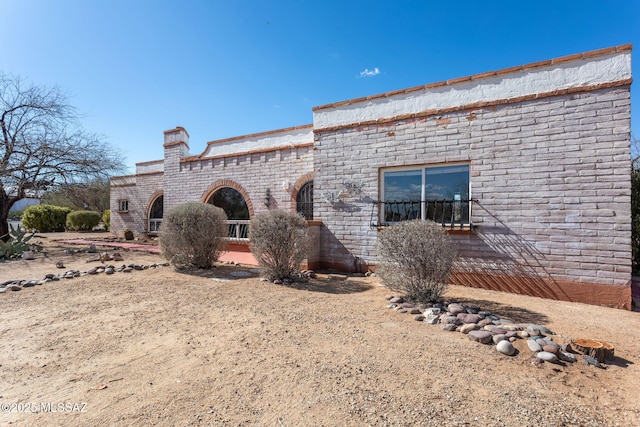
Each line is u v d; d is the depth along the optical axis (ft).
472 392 7.39
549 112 17.58
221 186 39.91
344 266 24.43
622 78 15.83
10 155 37.91
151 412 6.74
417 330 11.59
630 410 6.72
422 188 21.84
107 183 47.34
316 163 25.85
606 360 9.05
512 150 18.54
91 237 53.88
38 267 26.12
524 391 7.43
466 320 12.13
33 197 42.34
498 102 18.93
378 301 15.87
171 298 16.58
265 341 10.69
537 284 17.70
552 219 17.40
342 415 6.56
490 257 19.03
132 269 24.89
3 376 8.46
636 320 13.33
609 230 16.01
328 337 10.99
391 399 7.12
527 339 10.42
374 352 9.67
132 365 9.05
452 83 20.58
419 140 21.62
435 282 14.94
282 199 35.35
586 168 16.60
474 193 19.63
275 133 36.65
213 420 6.46
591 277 16.37
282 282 20.31
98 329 12.05
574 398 7.17
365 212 23.68
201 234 24.72
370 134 23.58
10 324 12.67
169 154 44.39
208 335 11.34
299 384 7.84
